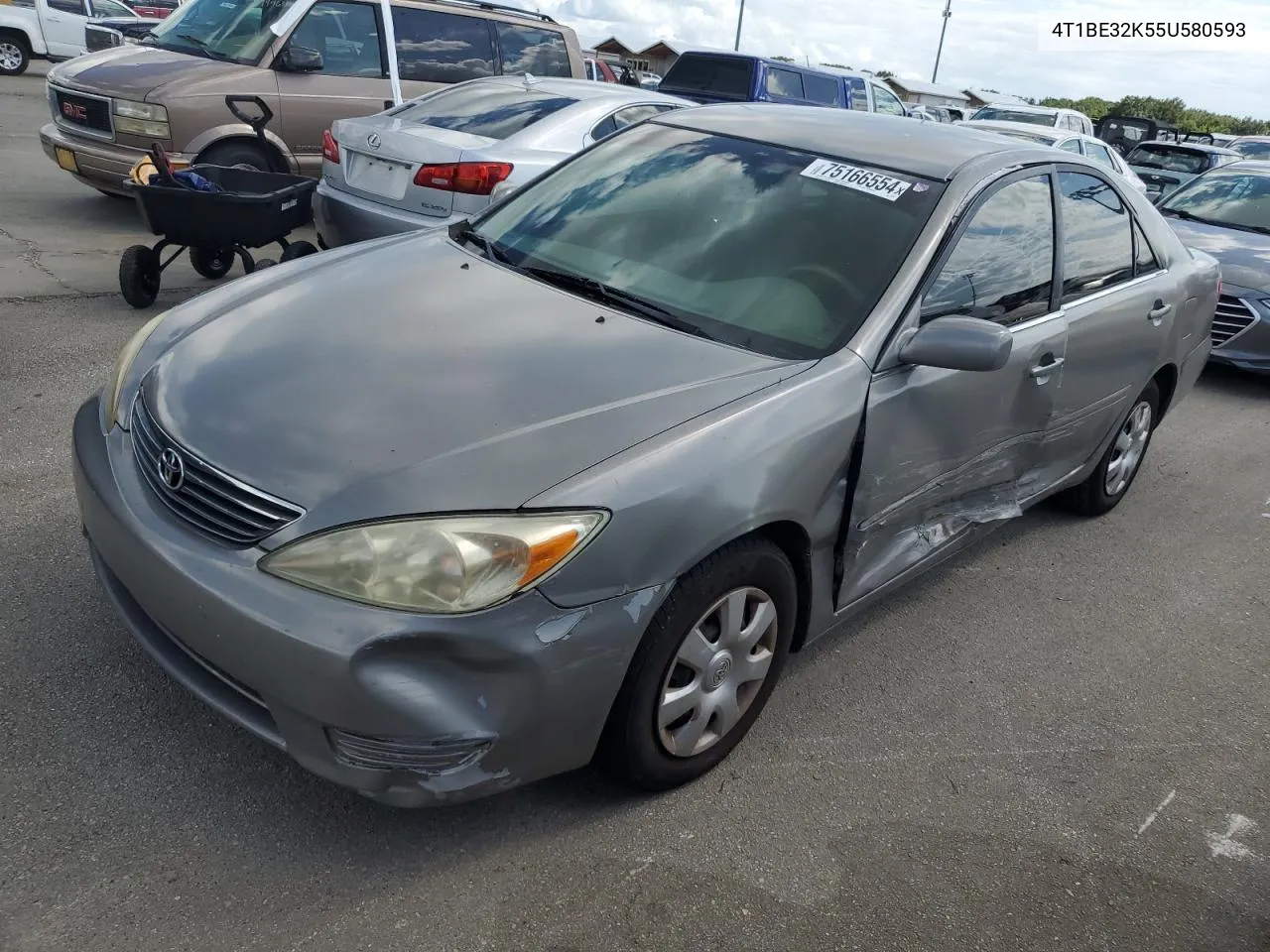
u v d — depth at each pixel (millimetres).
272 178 6340
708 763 2742
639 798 2664
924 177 3289
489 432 2297
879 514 2986
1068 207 3846
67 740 2590
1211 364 8148
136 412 2562
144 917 2141
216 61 8016
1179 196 9000
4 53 19891
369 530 2090
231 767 2568
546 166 6043
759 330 2881
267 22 8102
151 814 2402
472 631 2084
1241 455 6129
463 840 2453
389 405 2377
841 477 2758
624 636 2258
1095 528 4863
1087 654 3754
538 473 2201
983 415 3305
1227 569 4605
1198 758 3230
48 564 3295
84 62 7973
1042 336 3541
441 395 2422
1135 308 4211
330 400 2395
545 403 2420
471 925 2230
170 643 2432
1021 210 3529
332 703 2076
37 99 16000
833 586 2955
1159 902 2609
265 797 2492
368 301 2922
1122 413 4504
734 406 2518
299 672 2074
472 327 2764
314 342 2656
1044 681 3539
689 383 2574
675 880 2434
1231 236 7957
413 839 2434
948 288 3111
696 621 2459
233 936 2127
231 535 2195
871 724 3154
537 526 2129
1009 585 4199
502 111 6555
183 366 2615
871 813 2766
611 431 2348
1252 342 7207
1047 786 2990
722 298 3000
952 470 3275
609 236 3340
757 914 2373
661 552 2275
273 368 2531
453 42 9055
